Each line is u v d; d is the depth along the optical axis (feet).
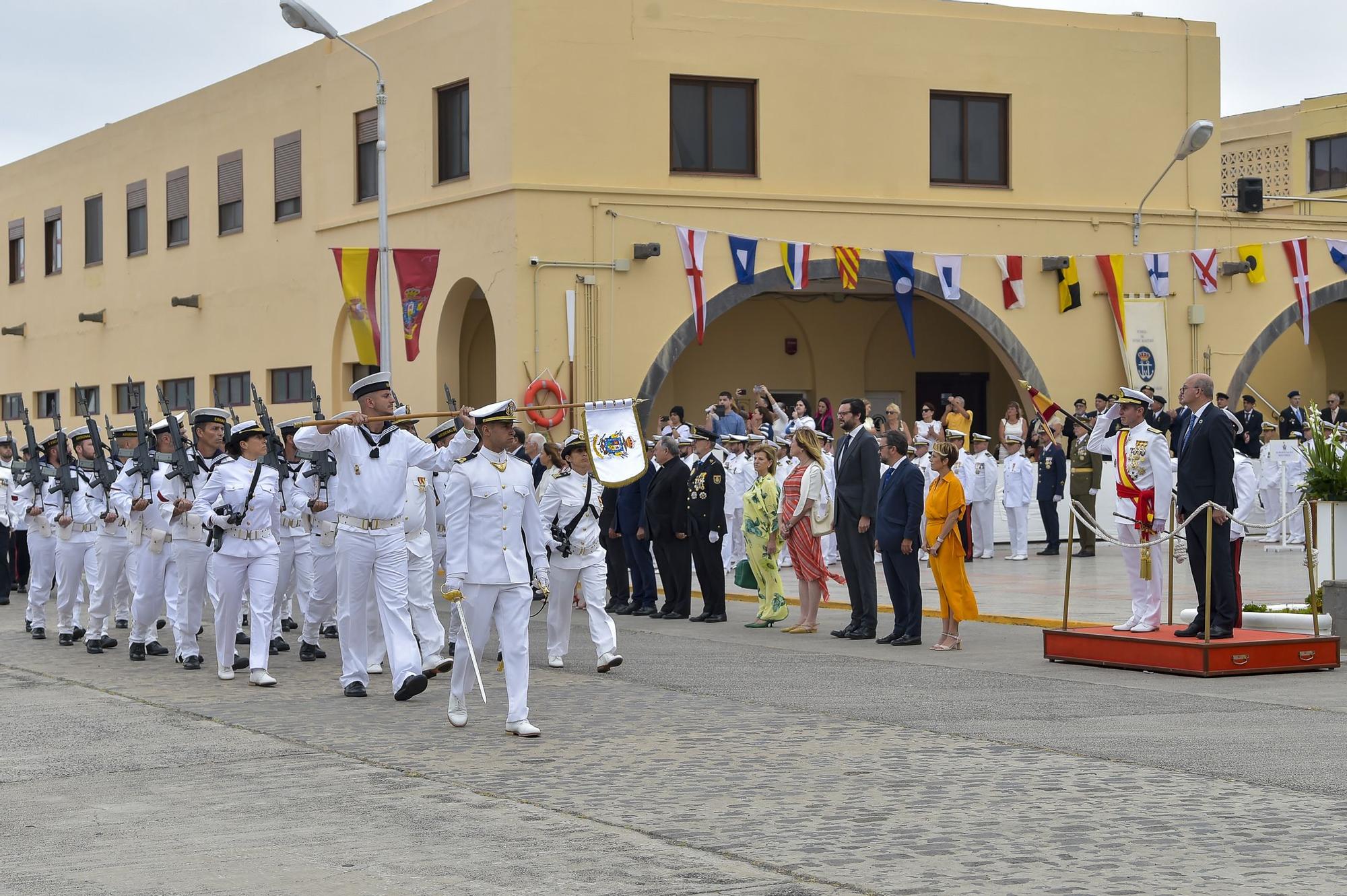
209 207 111.75
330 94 98.12
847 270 88.89
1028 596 64.59
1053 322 93.91
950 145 92.73
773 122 88.53
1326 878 22.85
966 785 29.37
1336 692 40.14
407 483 43.09
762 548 56.49
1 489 72.38
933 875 23.27
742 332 100.42
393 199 92.68
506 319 83.71
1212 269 96.17
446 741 34.78
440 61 88.74
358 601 41.50
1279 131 126.82
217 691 42.91
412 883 23.32
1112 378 95.14
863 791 28.99
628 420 43.21
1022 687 41.60
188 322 114.62
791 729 35.53
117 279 124.06
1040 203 93.66
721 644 52.08
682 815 27.32
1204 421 45.75
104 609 52.65
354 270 81.25
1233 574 46.01
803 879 23.18
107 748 34.40
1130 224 95.50
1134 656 44.42
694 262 85.97
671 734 35.09
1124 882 22.80
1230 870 23.39
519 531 35.99
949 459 49.47
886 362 103.50
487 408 36.09
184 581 47.42
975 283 92.27
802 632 55.06
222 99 109.81
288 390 103.91
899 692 40.98
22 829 27.20
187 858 24.97
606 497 62.54
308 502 48.88
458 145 88.63
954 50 92.07
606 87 85.30
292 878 23.70
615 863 24.23
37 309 136.46
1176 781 29.50
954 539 49.16
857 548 52.80
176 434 48.49
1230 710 37.55
